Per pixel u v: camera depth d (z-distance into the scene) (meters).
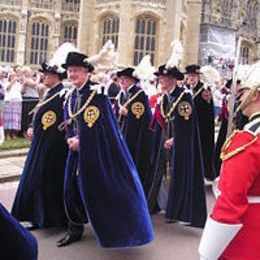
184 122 7.12
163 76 7.31
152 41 41.44
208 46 45.75
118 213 5.73
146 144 8.14
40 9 48.56
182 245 6.55
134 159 8.09
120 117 8.25
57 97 6.51
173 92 7.35
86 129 5.80
